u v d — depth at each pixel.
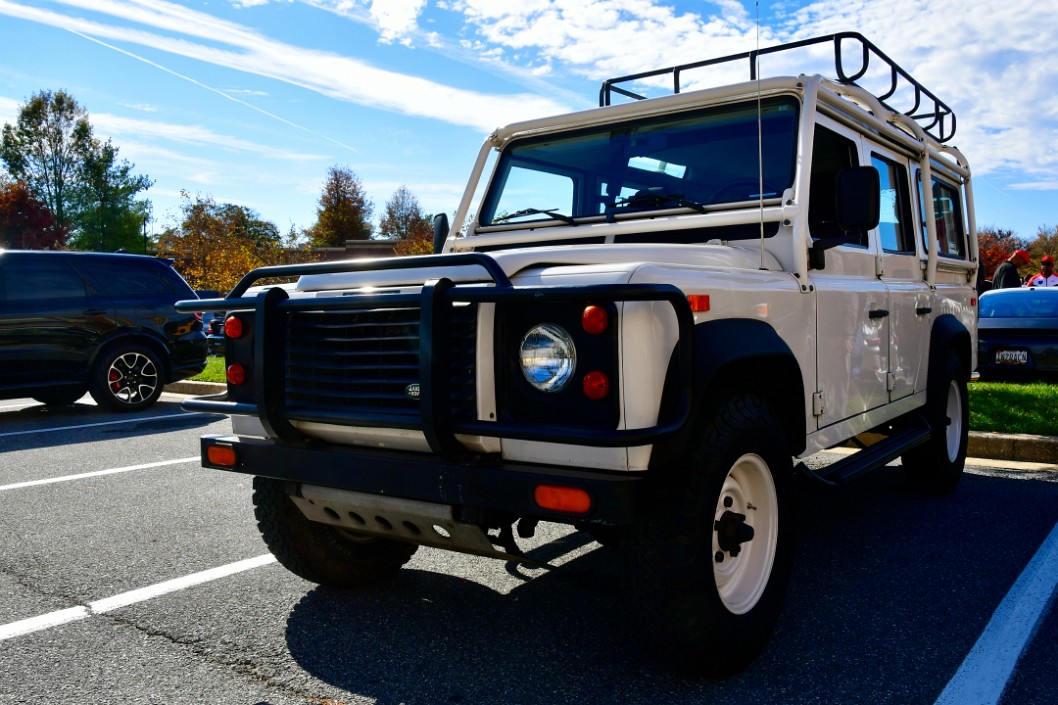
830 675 2.76
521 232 4.05
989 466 6.21
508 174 4.36
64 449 7.16
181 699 2.66
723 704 2.57
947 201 5.92
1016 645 2.98
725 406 2.75
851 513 4.90
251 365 3.07
